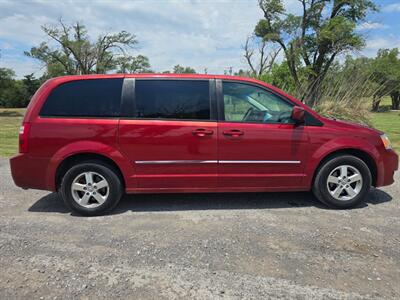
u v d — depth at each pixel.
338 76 11.38
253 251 3.00
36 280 2.54
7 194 4.79
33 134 3.75
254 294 2.35
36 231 3.46
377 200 4.45
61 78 3.89
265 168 4.00
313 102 10.80
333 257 2.88
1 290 2.41
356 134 4.07
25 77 61.25
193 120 3.89
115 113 3.84
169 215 3.94
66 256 2.91
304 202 4.40
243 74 23.30
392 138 10.30
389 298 2.30
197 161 3.90
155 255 2.93
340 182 4.09
